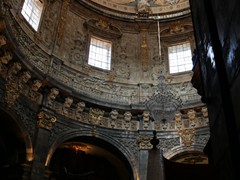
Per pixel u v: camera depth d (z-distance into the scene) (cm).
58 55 1991
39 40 1889
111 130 1920
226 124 357
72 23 2220
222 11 370
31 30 1839
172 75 2188
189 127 1922
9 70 1555
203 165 742
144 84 2136
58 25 2088
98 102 1941
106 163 2081
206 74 480
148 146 1867
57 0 2184
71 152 1992
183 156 1898
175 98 1700
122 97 2072
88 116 1905
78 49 2139
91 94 2002
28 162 1519
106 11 2422
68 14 2228
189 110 1950
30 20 1889
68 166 1947
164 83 2008
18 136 1577
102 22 2362
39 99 1727
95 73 2109
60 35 2062
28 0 1906
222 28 373
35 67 1698
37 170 1530
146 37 2400
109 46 2320
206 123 1898
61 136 1742
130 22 2458
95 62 2189
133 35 2427
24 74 1631
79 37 2203
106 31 2334
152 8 2530
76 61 2075
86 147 1980
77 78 2006
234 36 328
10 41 1493
